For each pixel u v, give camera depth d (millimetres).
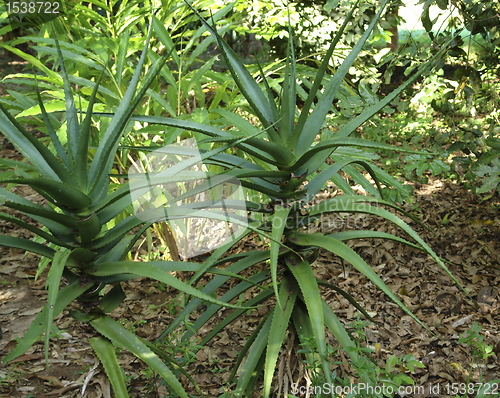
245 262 1730
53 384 2430
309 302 1491
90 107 1327
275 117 1645
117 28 3166
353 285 3305
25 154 1433
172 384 1362
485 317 2879
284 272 1756
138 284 3443
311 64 5781
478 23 2775
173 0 3018
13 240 1360
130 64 3521
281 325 1608
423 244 1499
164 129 2629
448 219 3941
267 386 1498
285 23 4641
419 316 2957
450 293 3148
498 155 2605
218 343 2797
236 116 2318
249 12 4996
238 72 1674
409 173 3012
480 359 2520
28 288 3377
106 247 1475
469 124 3613
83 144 1362
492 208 3934
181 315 1760
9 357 1233
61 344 2783
